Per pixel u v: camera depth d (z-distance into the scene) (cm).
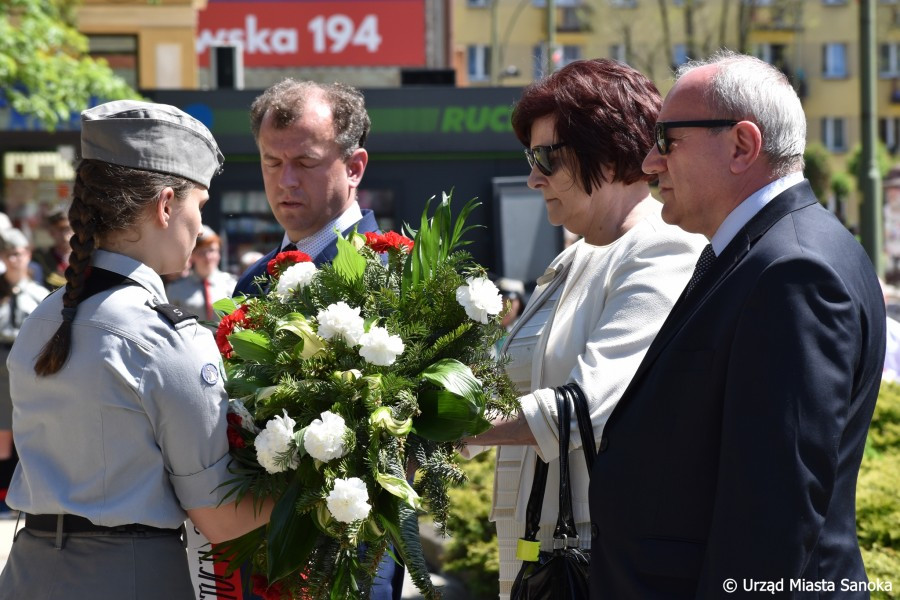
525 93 290
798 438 192
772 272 202
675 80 239
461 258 261
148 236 232
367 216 341
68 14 1291
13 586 228
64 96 1102
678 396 216
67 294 225
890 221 2111
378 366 240
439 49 2036
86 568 222
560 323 289
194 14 1700
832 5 4506
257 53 2019
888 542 427
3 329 707
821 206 221
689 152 226
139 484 222
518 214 1100
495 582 531
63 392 222
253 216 1097
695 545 213
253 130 340
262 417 239
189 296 841
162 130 231
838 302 199
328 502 220
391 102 1102
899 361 449
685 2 4175
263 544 243
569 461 272
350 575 239
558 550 265
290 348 245
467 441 264
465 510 569
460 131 1105
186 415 223
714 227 230
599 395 257
